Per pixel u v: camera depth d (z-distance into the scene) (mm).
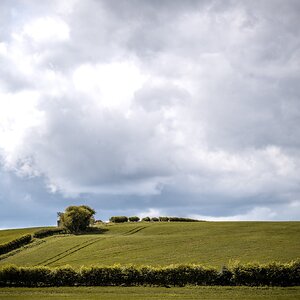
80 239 107812
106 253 89625
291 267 60438
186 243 94625
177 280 62781
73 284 65250
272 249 82062
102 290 61250
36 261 87750
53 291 61719
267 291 57156
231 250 83875
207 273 62219
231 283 61219
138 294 57656
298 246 83688
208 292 57625
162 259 80500
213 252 83375
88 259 85375
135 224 141500
